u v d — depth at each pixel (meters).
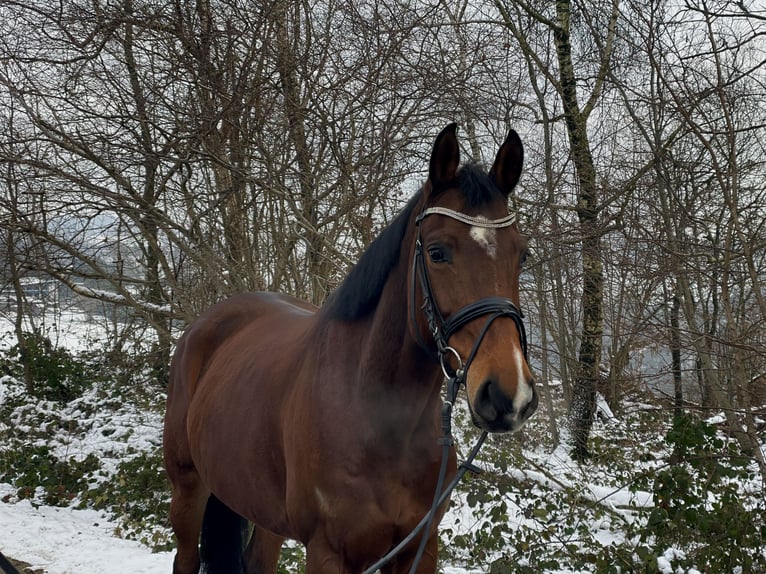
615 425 9.39
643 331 5.42
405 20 6.46
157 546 4.98
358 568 2.17
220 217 8.05
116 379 10.71
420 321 2.03
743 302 5.73
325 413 2.19
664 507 4.66
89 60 6.14
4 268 8.34
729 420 4.86
